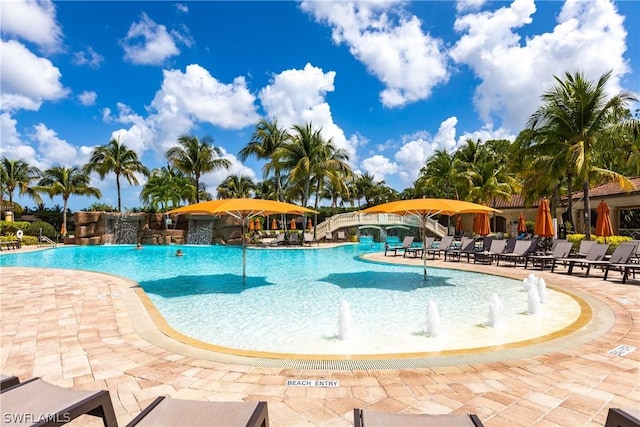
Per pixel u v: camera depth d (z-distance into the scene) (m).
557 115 17.39
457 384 3.89
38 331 6.01
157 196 35.97
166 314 7.99
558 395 3.61
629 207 23.98
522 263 15.52
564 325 6.66
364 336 6.31
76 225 30.36
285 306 8.69
